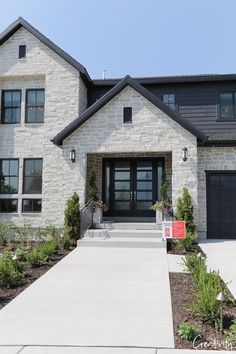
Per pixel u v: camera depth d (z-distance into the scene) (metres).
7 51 15.85
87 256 10.03
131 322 5.20
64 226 13.04
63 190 13.98
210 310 5.04
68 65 15.38
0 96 15.95
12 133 15.77
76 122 13.48
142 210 15.24
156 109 13.29
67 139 13.69
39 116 15.73
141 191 15.34
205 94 15.70
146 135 13.26
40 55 15.59
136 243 11.50
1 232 13.29
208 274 6.46
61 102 15.27
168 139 13.14
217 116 15.38
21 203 15.34
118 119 13.45
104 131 13.48
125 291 6.72
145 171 15.39
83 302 6.12
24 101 15.77
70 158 13.54
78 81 15.26
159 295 6.48
